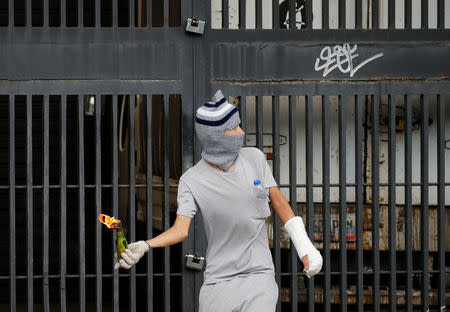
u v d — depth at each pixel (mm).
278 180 10609
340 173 10727
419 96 11922
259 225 8141
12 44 10273
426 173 10828
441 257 10883
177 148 12219
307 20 10602
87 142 14867
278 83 10547
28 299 10445
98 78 10375
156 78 10422
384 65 10688
